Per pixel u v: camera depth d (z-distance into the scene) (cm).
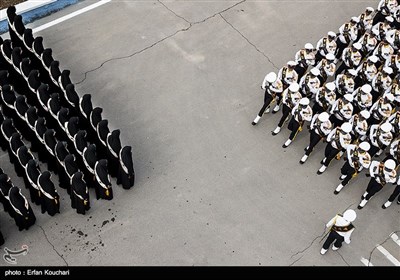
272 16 1518
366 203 1117
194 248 1027
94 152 1012
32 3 1459
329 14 1543
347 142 1082
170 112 1256
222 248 1030
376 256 1043
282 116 1197
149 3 1516
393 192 1085
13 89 1226
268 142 1212
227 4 1537
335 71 1347
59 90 1158
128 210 1070
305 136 1228
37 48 1195
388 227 1088
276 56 1409
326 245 1010
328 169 1171
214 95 1301
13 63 1166
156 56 1380
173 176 1133
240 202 1102
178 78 1334
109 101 1267
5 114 1157
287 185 1137
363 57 1325
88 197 1025
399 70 1256
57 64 1149
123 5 1505
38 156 1124
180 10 1506
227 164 1163
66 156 984
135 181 1116
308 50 1231
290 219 1082
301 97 1151
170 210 1078
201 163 1161
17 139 1020
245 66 1377
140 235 1037
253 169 1159
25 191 1078
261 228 1064
